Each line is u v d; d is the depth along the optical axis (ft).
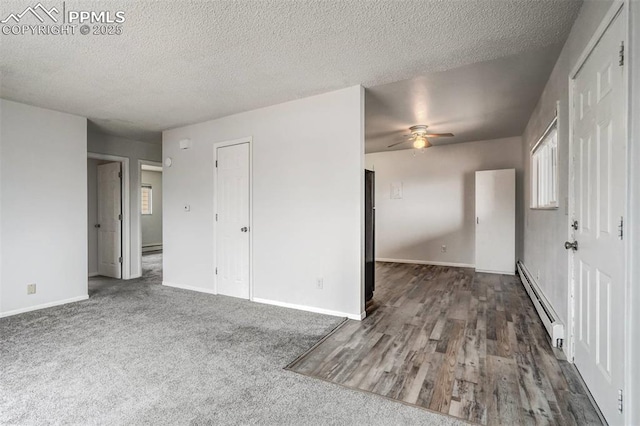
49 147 12.66
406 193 21.71
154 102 12.03
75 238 13.38
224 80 10.08
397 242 22.02
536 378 6.90
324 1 6.24
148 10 6.45
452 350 8.33
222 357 8.04
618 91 4.99
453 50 8.29
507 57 8.69
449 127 16.17
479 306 12.09
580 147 6.93
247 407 6.00
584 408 5.88
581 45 6.70
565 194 8.09
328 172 11.30
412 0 6.23
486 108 13.05
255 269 13.09
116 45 7.85
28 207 12.07
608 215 5.42
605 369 5.51
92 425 5.51
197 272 15.05
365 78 10.03
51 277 12.64
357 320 10.69
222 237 14.15
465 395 6.32
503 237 17.89
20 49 7.99
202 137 14.73
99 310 11.98
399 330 9.77
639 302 4.44
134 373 7.25
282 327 10.10
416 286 15.26
